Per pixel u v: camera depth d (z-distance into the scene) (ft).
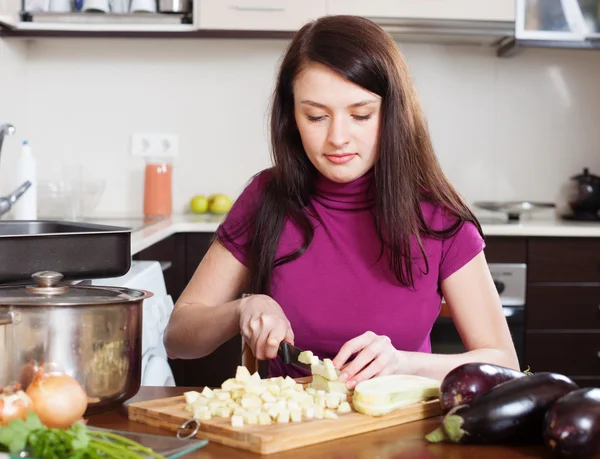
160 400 3.45
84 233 4.35
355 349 3.78
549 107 11.56
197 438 3.07
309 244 4.87
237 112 11.51
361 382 3.46
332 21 4.33
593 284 9.87
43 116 11.44
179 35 10.25
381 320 4.82
